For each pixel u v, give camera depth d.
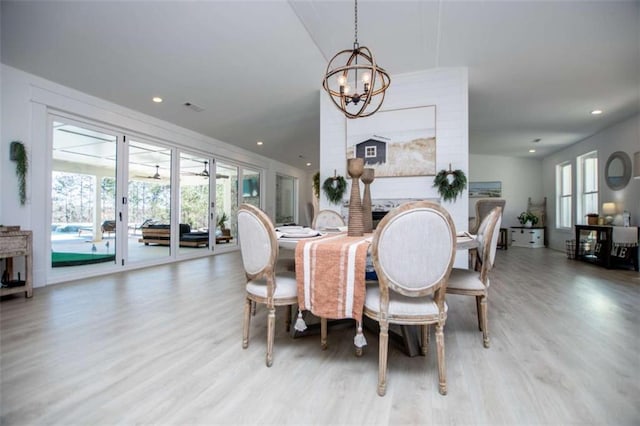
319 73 3.81
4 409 1.31
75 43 2.99
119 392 1.44
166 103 4.55
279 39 3.08
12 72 3.35
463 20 2.83
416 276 1.45
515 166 8.35
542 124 5.53
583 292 3.33
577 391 1.45
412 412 1.30
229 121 5.47
